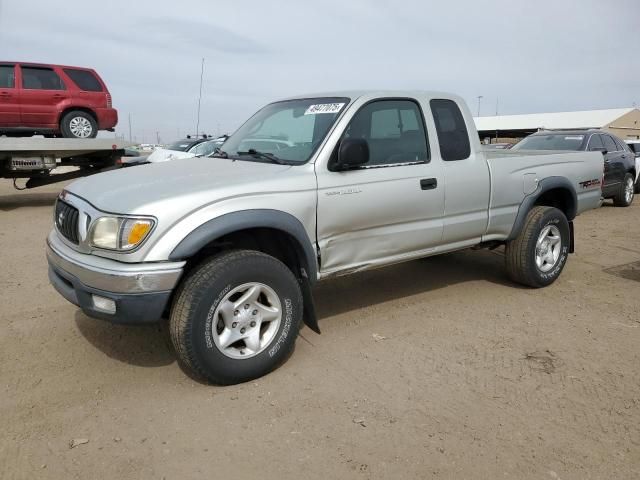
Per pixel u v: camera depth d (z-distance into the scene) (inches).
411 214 165.2
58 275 137.7
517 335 165.0
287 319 138.3
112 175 151.3
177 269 120.1
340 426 114.8
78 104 452.4
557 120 1888.5
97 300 123.3
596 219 404.2
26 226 341.7
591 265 254.2
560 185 210.5
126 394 127.7
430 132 172.1
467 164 180.2
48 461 102.4
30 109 431.5
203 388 131.0
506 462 103.3
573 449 107.6
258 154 160.7
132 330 164.7
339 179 147.6
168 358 146.8
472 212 183.8
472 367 142.8
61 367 140.6
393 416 118.6
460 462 103.2
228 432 112.5
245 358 131.6
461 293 206.4
